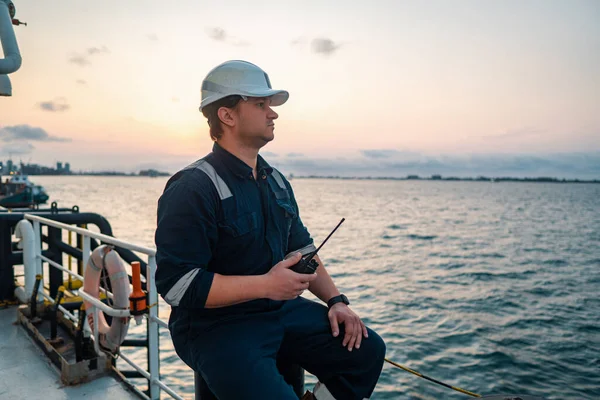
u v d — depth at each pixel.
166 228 1.39
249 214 1.48
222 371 1.37
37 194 49.34
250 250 1.50
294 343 1.62
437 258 25.16
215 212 1.43
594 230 45.12
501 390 7.84
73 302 5.97
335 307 1.69
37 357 3.36
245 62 1.55
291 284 1.39
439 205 95.81
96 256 3.12
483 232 41.84
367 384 1.65
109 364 3.09
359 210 74.38
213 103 1.52
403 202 106.00
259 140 1.53
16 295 4.67
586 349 9.91
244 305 1.52
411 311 13.23
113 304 2.98
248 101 1.49
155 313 2.88
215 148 1.55
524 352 9.66
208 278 1.34
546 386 8.08
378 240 34.56
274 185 1.63
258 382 1.33
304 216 58.75
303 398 1.68
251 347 1.42
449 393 7.57
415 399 7.25
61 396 2.79
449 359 9.23
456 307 13.76
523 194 187.00
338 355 1.61
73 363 2.96
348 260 24.14
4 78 3.54
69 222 6.32
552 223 53.91
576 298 15.37
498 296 15.45
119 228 36.81
